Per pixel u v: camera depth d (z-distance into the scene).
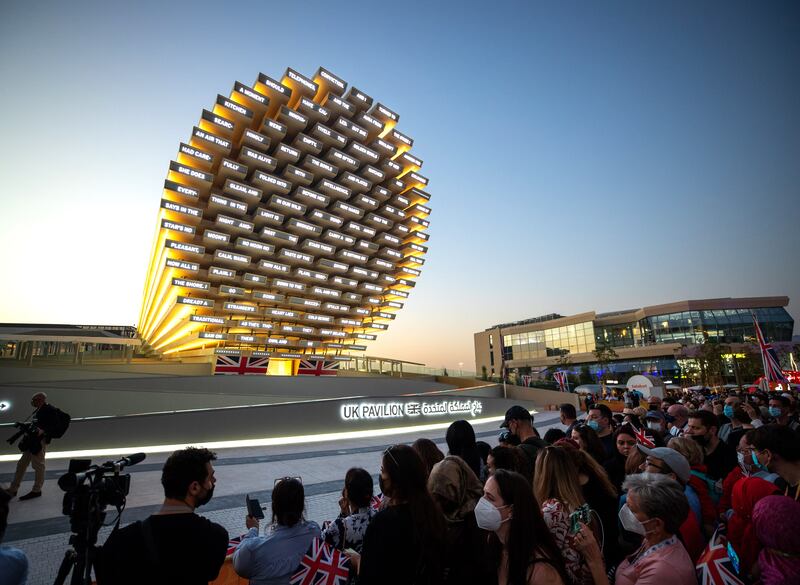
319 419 20.23
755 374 79.00
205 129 39.12
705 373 81.12
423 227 54.34
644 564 2.42
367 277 48.16
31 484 9.98
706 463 5.18
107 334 32.31
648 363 94.00
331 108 47.31
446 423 27.08
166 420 16.06
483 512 2.31
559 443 4.03
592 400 31.66
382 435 22.06
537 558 2.19
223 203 36.81
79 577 2.86
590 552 2.33
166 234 35.44
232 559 3.44
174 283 34.28
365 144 50.03
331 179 46.91
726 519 3.81
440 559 2.35
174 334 45.84
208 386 27.56
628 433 5.20
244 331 39.00
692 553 3.10
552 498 2.89
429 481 2.70
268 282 40.19
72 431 14.32
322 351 47.12
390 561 2.29
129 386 24.30
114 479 3.13
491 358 128.50
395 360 48.22
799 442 2.96
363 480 3.78
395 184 52.06
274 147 42.84
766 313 90.56
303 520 3.39
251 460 14.12
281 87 43.44
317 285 44.78
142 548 2.29
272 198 40.06
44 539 6.58
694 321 92.50
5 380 23.58
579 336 108.81
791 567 2.21
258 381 29.66
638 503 2.51
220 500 9.16
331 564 3.19
